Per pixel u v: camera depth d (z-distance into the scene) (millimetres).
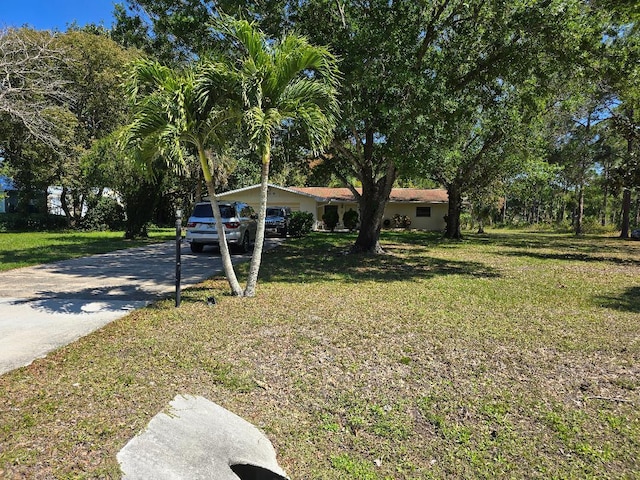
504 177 23297
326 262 12305
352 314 6168
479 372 4254
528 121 12859
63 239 18609
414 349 4785
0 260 11312
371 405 3631
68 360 4141
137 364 4086
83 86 23125
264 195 7094
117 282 8445
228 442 2986
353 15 10641
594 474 2855
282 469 2891
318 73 7539
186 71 6434
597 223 38312
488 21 10070
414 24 9773
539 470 2906
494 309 6719
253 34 6047
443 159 14805
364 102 9867
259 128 5801
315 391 3822
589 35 9461
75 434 2822
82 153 22234
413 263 12578
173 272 9758
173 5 10805
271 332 5199
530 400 3740
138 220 19094
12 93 14055
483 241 22875
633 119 16156
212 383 3820
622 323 6020
